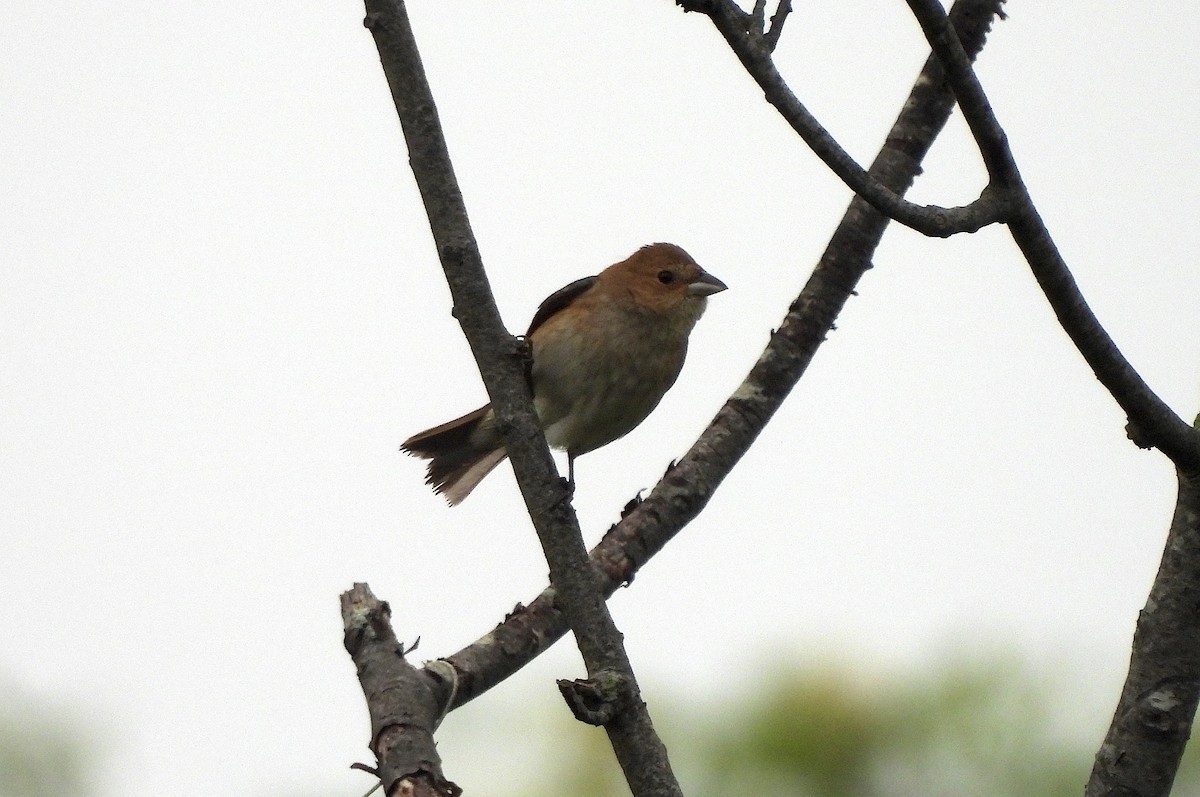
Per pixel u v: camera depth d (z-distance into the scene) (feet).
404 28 22.12
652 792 21.57
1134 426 24.22
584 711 21.49
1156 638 24.34
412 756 20.38
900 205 22.09
